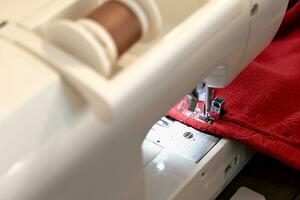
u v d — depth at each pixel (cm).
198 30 55
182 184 84
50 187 49
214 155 89
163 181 84
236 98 100
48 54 49
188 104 92
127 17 52
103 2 56
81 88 48
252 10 68
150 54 50
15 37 51
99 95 46
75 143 50
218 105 93
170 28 65
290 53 114
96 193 56
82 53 49
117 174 58
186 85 60
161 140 92
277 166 106
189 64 57
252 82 103
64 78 49
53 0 56
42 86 48
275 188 103
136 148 58
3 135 45
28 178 47
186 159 88
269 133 95
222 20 58
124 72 48
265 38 79
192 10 64
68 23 48
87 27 49
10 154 46
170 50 52
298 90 103
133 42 54
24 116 47
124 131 53
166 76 53
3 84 48
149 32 55
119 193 61
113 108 46
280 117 98
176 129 94
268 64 111
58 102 49
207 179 91
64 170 49
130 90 47
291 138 95
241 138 93
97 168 54
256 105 99
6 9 56
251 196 101
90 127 51
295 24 122
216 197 102
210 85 82
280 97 101
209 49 60
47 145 48
